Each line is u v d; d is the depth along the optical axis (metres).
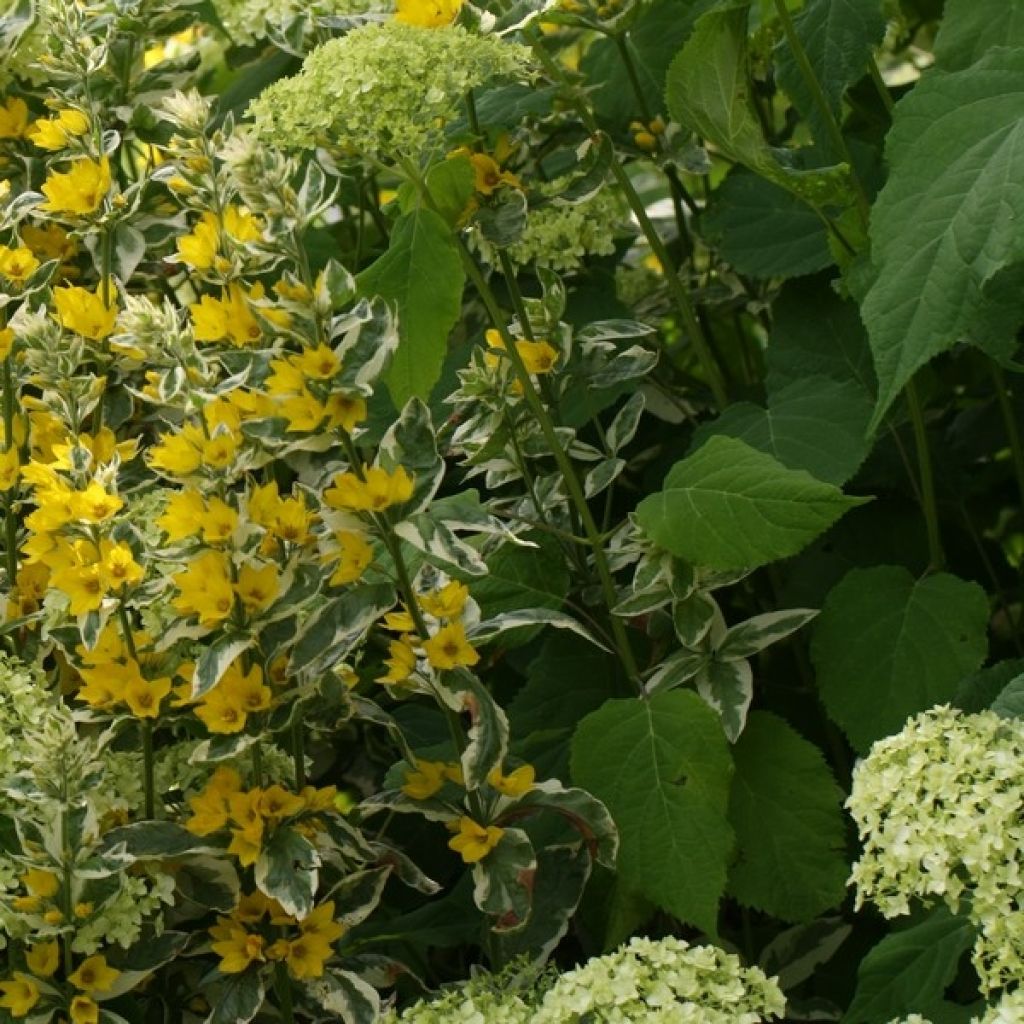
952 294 1.66
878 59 2.45
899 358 1.67
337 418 1.71
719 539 1.79
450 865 1.95
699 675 1.84
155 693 1.71
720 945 1.86
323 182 1.71
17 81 2.04
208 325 1.74
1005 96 1.68
